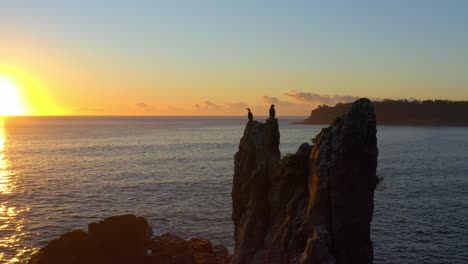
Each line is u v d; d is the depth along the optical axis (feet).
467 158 549.13
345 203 112.88
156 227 239.50
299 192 125.08
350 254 113.50
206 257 176.14
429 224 247.50
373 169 115.34
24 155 583.58
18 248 207.21
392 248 210.79
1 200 302.86
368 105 115.14
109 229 173.99
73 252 170.71
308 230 114.62
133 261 172.96
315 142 123.13
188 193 326.44
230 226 241.96
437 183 369.09
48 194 322.75
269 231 129.90
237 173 149.48
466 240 221.66
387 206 287.28
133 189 341.41
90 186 353.72
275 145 140.97
